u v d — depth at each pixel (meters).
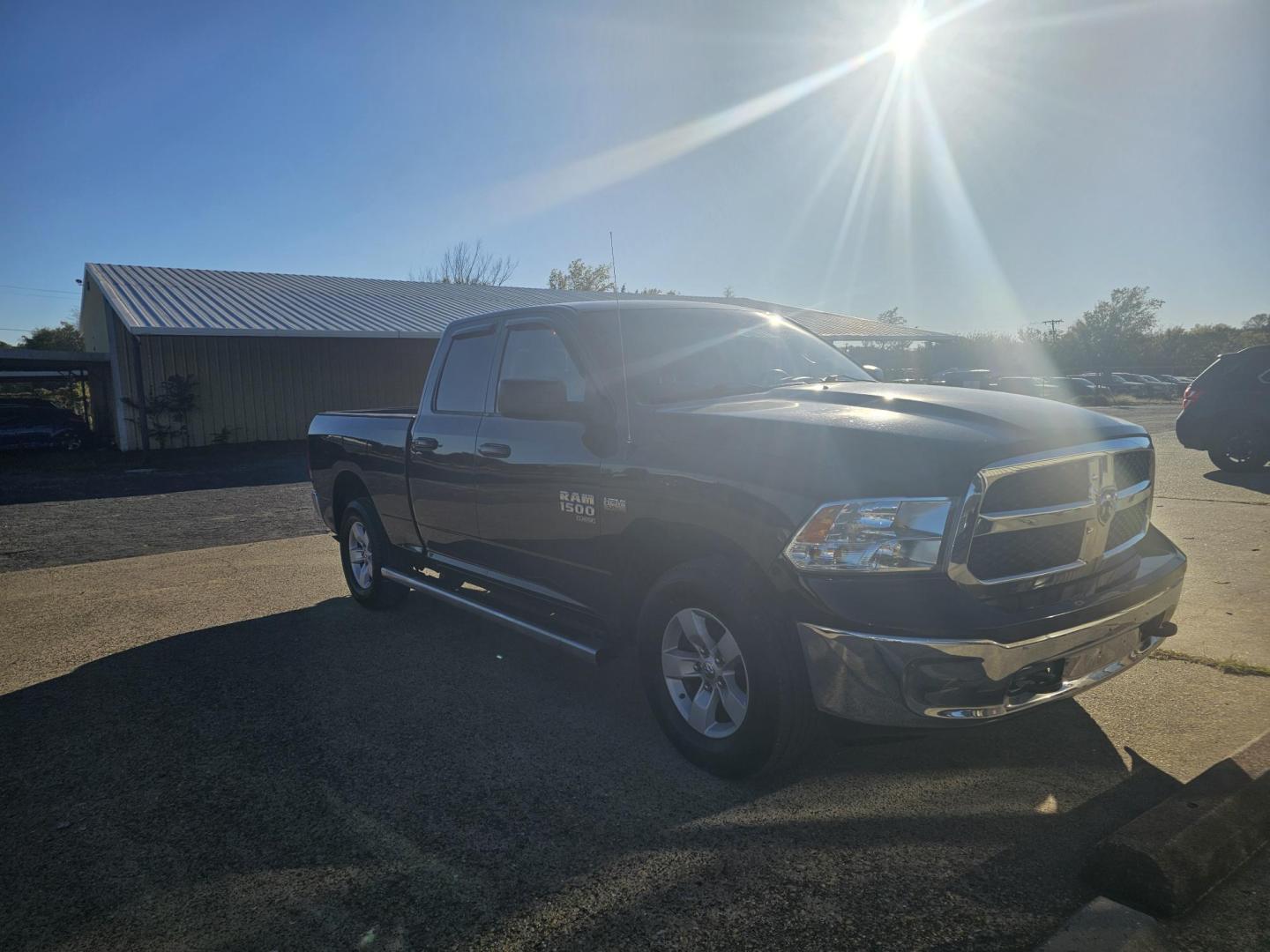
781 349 4.53
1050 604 2.93
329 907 2.54
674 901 2.50
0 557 8.65
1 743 3.87
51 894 2.68
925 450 2.84
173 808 3.20
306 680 4.55
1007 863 2.61
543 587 4.23
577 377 3.99
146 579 7.32
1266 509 8.37
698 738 3.33
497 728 3.83
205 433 24.05
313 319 22.73
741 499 3.06
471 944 2.34
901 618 2.70
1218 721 3.53
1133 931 2.25
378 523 5.72
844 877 2.58
